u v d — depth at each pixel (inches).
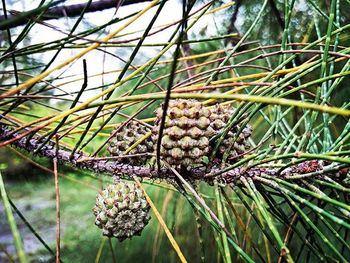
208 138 3.2
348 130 3.2
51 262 10.0
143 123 3.4
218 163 3.3
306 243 3.1
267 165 3.0
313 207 2.5
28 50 3.0
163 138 3.0
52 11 5.0
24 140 3.5
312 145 3.4
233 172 3.1
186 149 3.0
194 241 7.3
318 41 3.0
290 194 2.8
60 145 3.9
